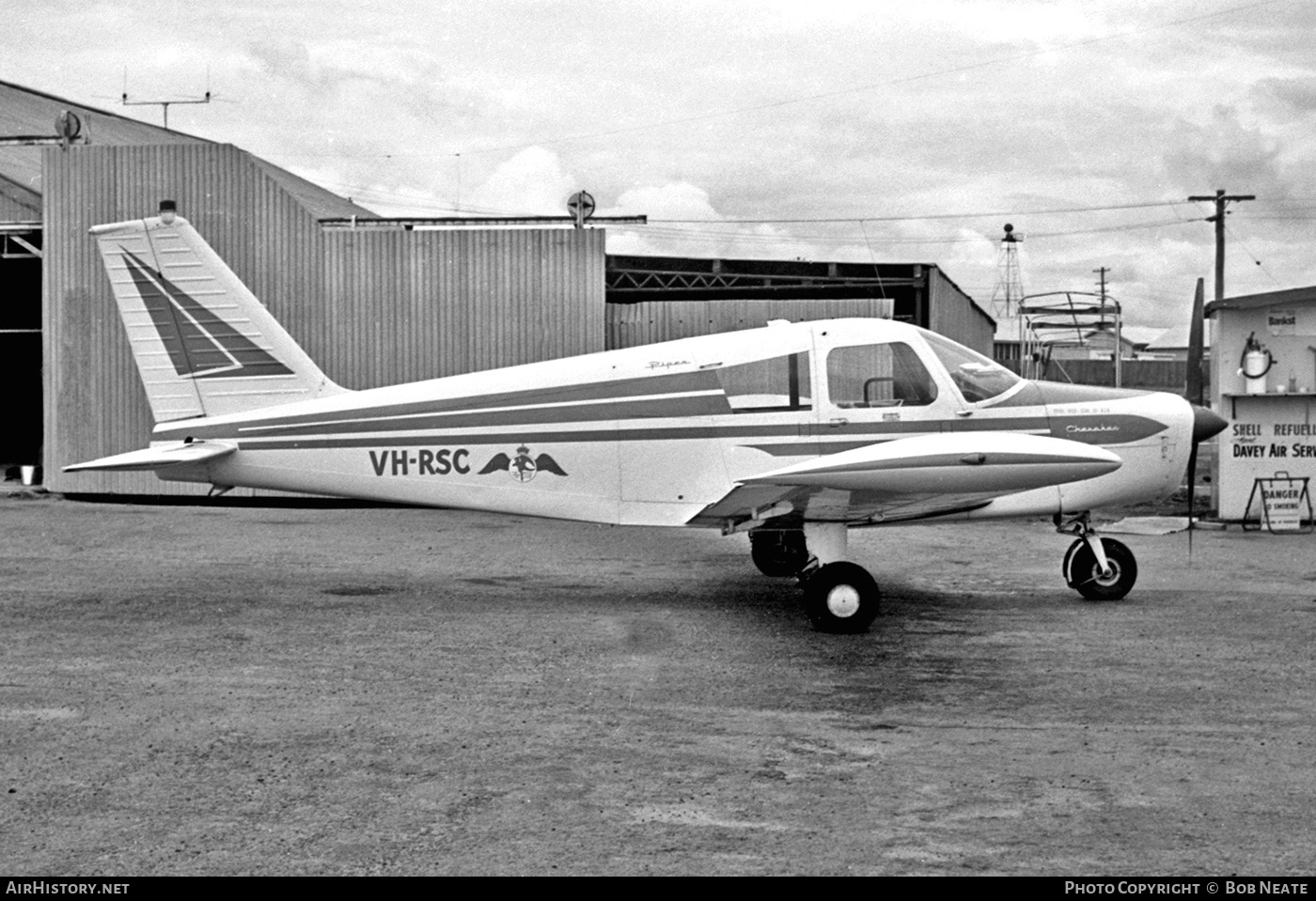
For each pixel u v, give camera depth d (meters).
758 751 5.61
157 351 9.95
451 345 18.02
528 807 4.83
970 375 9.34
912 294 25.19
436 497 9.58
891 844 4.45
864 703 6.48
